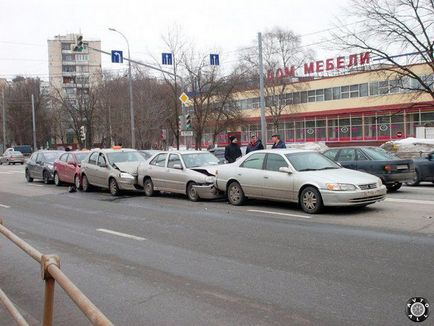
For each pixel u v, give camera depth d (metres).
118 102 46.88
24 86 81.62
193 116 36.50
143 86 42.66
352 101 55.50
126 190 17.22
